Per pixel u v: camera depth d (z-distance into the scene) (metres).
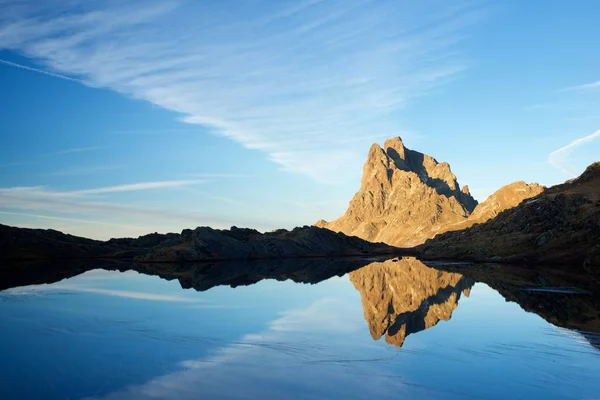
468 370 29.73
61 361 32.47
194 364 31.47
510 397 24.88
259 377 28.41
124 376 28.88
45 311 54.94
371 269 159.12
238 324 46.50
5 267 158.88
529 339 38.44
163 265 185.50
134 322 47.50
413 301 67.81
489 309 56.78
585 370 29.52
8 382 27.89
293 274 133.75
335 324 46.78
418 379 27.92
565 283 89.44
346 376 28.58
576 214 178.00
